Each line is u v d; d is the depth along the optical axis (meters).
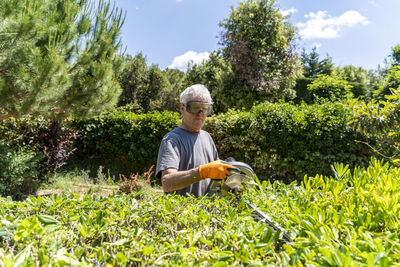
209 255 0.59
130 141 6.89
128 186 5.07
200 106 1.75
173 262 0.57
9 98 4.15
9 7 3.64
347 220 0.73
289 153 5.35
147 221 0.88
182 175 1.34
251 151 5.71
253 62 11.45
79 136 6.82
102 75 4.79
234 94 11.42
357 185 1.02
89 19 4.93
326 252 0.51
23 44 3.92
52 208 0.89
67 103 4.75
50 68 3.88
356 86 26.41
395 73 10.09
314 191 1.05
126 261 0.58
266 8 11.49
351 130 4.82
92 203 0.98
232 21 11.95
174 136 1.74
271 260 0.59
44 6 4.20
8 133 5.54
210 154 1.90
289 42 12.09
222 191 1.23
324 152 5.21
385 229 0.71
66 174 6.30
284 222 0.80
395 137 2.91
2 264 0.51
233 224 0.79
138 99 20.64
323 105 5.42
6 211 0.90
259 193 1.17
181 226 0.85
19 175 4.80
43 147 5.59
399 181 1.03
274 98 12.13
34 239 0.65
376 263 0.46
